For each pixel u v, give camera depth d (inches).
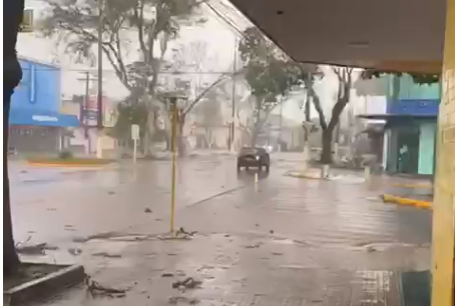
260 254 372.2
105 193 741.9
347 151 1663.4
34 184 823.1
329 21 368.2
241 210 605.6
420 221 539.5
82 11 1282.0
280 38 434.6
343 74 1487.5
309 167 1435.8
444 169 164.7
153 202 661.3
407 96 1258.6
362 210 620.1
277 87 1549.0
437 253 167.9
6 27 264.1
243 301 261.0
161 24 1416.1
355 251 385.4
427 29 394.6
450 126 154.9
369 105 1637.6
